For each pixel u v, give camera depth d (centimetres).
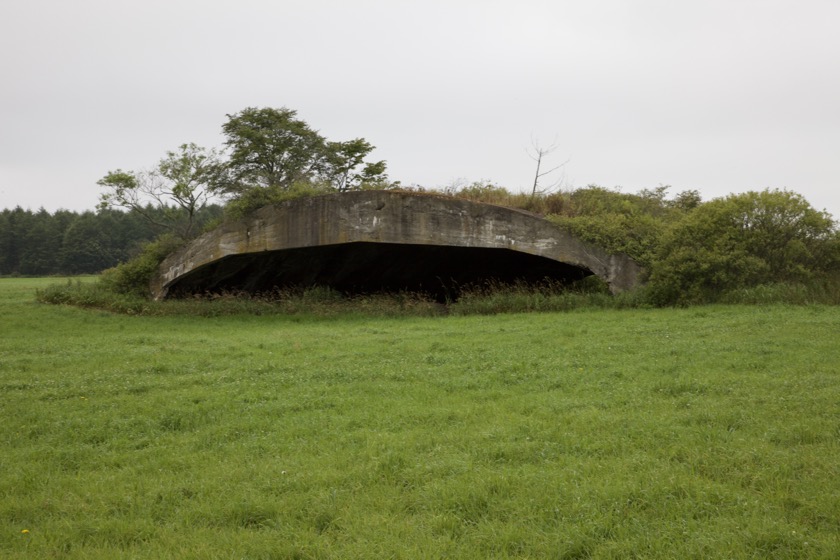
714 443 716
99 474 757
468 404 971
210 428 912
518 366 1212
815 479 607
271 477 702
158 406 1046
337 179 3978
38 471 772
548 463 692
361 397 1047
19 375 1359
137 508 647
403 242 2277
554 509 576
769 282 1955
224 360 1464
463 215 2275
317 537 555
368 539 546
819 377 978
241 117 3772
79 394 1162
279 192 2480
